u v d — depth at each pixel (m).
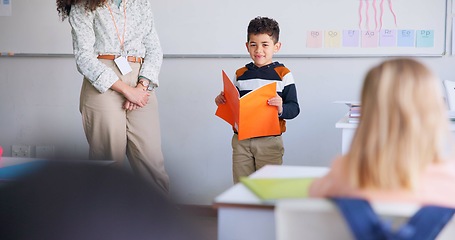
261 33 2.71
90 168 0.29
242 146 2.68
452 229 0.99
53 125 3.73
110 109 2.47
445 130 0.88
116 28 2.50
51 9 3.64
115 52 2.50
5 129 3.79
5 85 3.77
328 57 3.36
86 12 2.46
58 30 3.65
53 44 3.66
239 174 2.71
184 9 3.48
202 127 3.58
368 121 0.90
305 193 1.17
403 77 0.89
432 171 0.88
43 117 3.74
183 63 3.54
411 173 0.86
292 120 3.46
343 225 0.91
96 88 2.44
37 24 3.66
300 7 3.35
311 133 3.45
